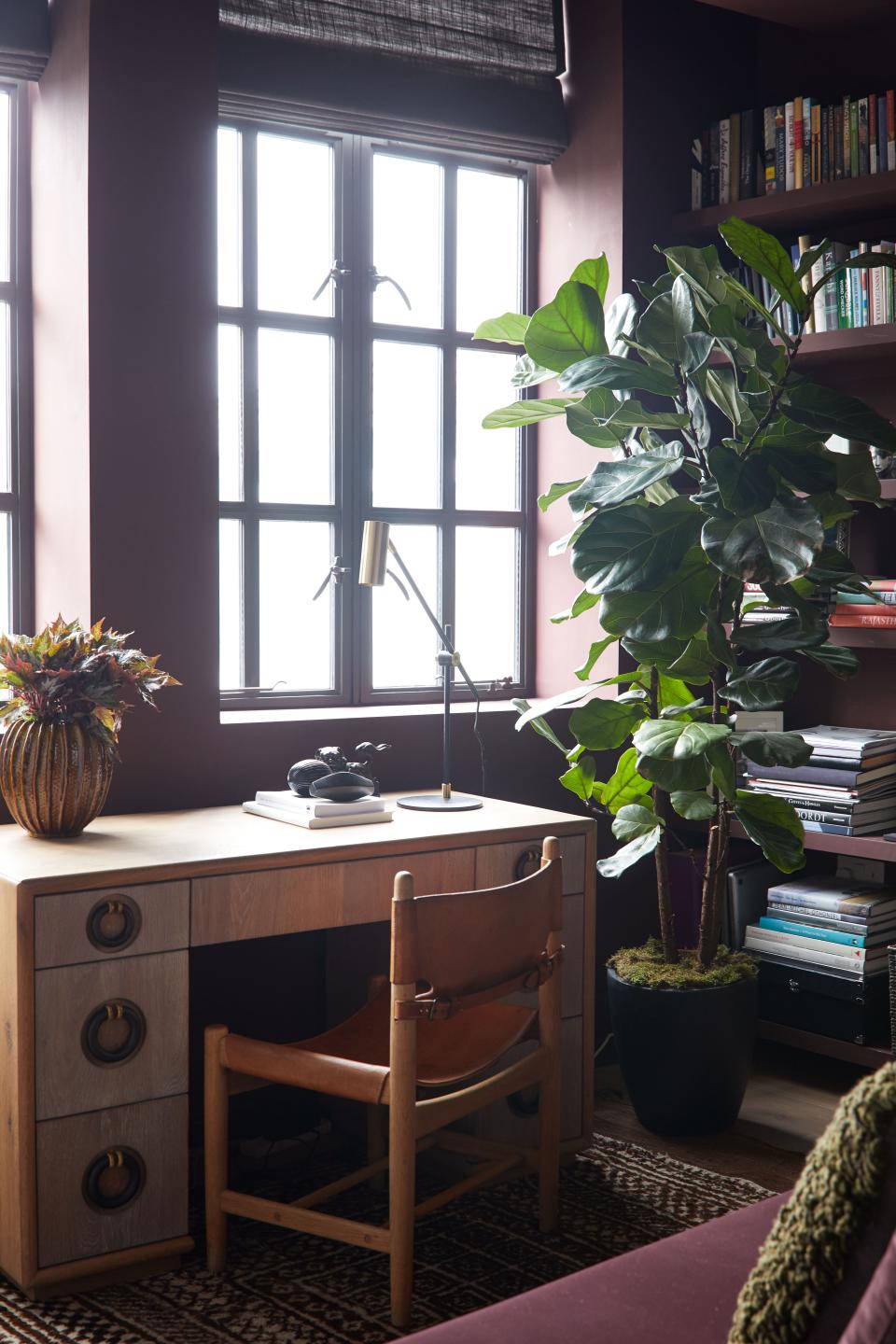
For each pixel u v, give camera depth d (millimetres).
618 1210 2611
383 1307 2236
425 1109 2209
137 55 2775
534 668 3723
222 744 2963
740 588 2789
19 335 2984
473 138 3424
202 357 2896
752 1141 2971
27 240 2988
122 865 2270
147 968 2289
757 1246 1519
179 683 2648
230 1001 3020
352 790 2736
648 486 2822
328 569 3348
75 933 2211
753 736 2660
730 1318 1340
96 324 2750
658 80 3504
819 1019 3270
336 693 3361
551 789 3506
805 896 3301
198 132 2867
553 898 2436
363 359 3363
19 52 2844
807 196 3311
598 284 3047
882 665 3561
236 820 2748
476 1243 2471
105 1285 2297
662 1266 1464
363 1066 2229
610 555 2662
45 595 2980
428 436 3518
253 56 3035
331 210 3312
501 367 3639
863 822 3201
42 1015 2186
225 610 3191
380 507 3416
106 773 2535
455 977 2217
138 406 2812
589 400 2996
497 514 3631
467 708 3424
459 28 3357
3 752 2498
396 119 3256
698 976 2930
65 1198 2223
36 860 2318
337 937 3086
